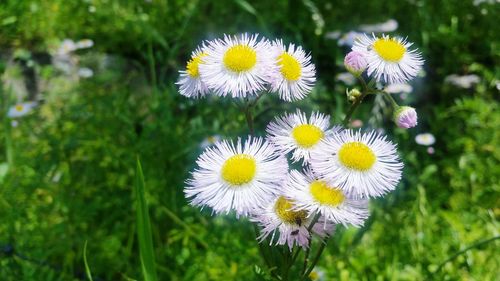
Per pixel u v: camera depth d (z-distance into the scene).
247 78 0.11
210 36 0.32
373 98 0.29
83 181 0.21
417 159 0.26
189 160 0.22
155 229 0.20
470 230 0.21
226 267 0.18
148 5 0.34
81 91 0.26
